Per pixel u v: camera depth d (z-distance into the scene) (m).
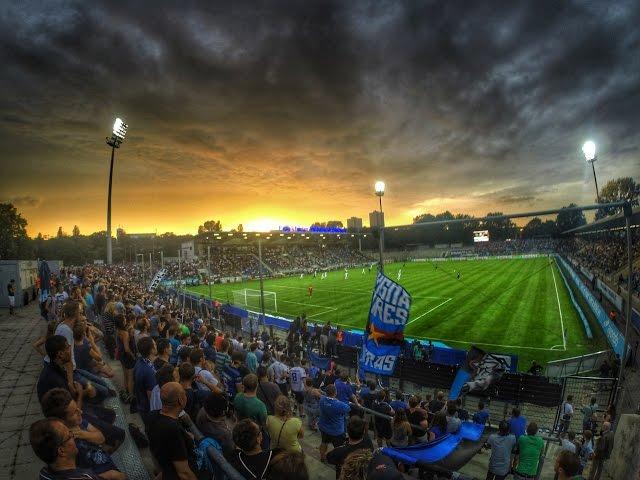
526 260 90.00
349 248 122.38
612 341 20.98
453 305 35.38
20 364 9.63
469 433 7.09
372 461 3.57
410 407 7.51
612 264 47.97
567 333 24.80
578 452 9.19
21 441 5.75
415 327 27.56
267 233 71.44
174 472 3.66
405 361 17.33
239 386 6.58
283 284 58.53
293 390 10.61
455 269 73.88
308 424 9.67
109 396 6.39
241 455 3.65
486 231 121.44
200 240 79.50
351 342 21.44
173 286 55.66
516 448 7.45
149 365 5.65
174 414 3.79
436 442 6.26
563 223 153.12
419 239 151.25
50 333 6.47
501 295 40.03
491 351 21.58
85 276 25.41
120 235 120.50
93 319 14.16
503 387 14.72
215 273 71.62
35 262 24.66
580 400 14.10
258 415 5.20
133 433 5.92
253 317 27.77
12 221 65.38
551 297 37.97
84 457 3.57
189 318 21.53
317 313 33.50
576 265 58.81
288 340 21.94
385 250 142.62
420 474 6.36
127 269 63.91
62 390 3.60
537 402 14.22
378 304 7.64
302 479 2.86
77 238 116.06
